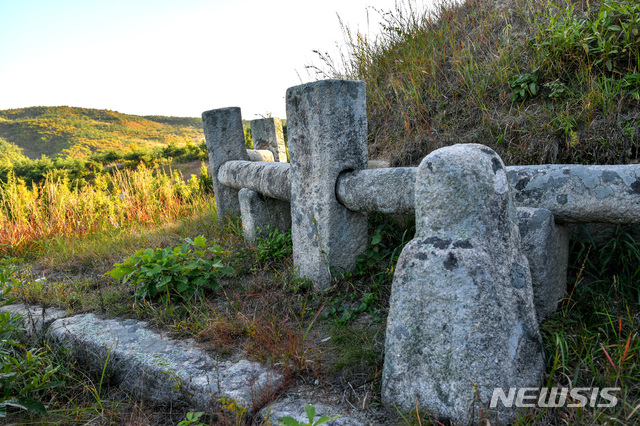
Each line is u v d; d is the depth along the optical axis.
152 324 2.59
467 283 1.50
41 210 5.92
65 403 2.06
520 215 1.95
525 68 3.14
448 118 3.38
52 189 6.14
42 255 4.83
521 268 1.63
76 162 34.09
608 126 2.45
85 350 2.33
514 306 1.55
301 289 2.85
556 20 2.96
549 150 2.61
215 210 5.56
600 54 2.73
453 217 1.59
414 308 1.60
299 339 2.19
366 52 4.58
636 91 2.44
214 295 2.97
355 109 2.72
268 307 2.62
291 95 2.79
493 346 1.46
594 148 2.46
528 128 2.79
